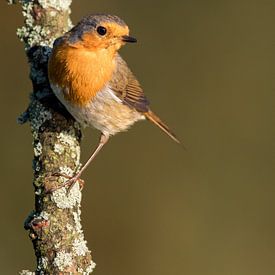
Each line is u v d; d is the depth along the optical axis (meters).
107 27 9.28
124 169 14.03
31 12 9.53
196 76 14.59
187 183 14.16
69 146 8.96
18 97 14.05
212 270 13.85
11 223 13.45
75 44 9.23
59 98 9.27
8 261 13.20
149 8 14.67
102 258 13.75
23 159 13.75
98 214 13.84
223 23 14.79
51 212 8.31
